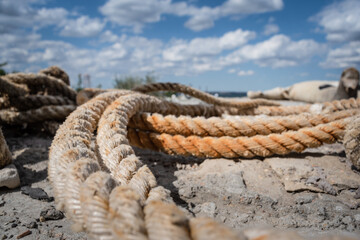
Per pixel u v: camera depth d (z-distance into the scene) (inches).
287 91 392.2
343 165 122.7
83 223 49.4
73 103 207.3
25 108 184.7
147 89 211.2
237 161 129.9
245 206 96.9
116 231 40.2
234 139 127.5
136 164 76.6
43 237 78.4
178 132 137.1
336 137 123.8
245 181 111.7
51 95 208.4
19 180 110.9
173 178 115.9
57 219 88.5
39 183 114.3
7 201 99.7
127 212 41.6
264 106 223.0
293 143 124.1
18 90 183.9
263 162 128.6
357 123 106.2
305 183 107.3
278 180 112.7
